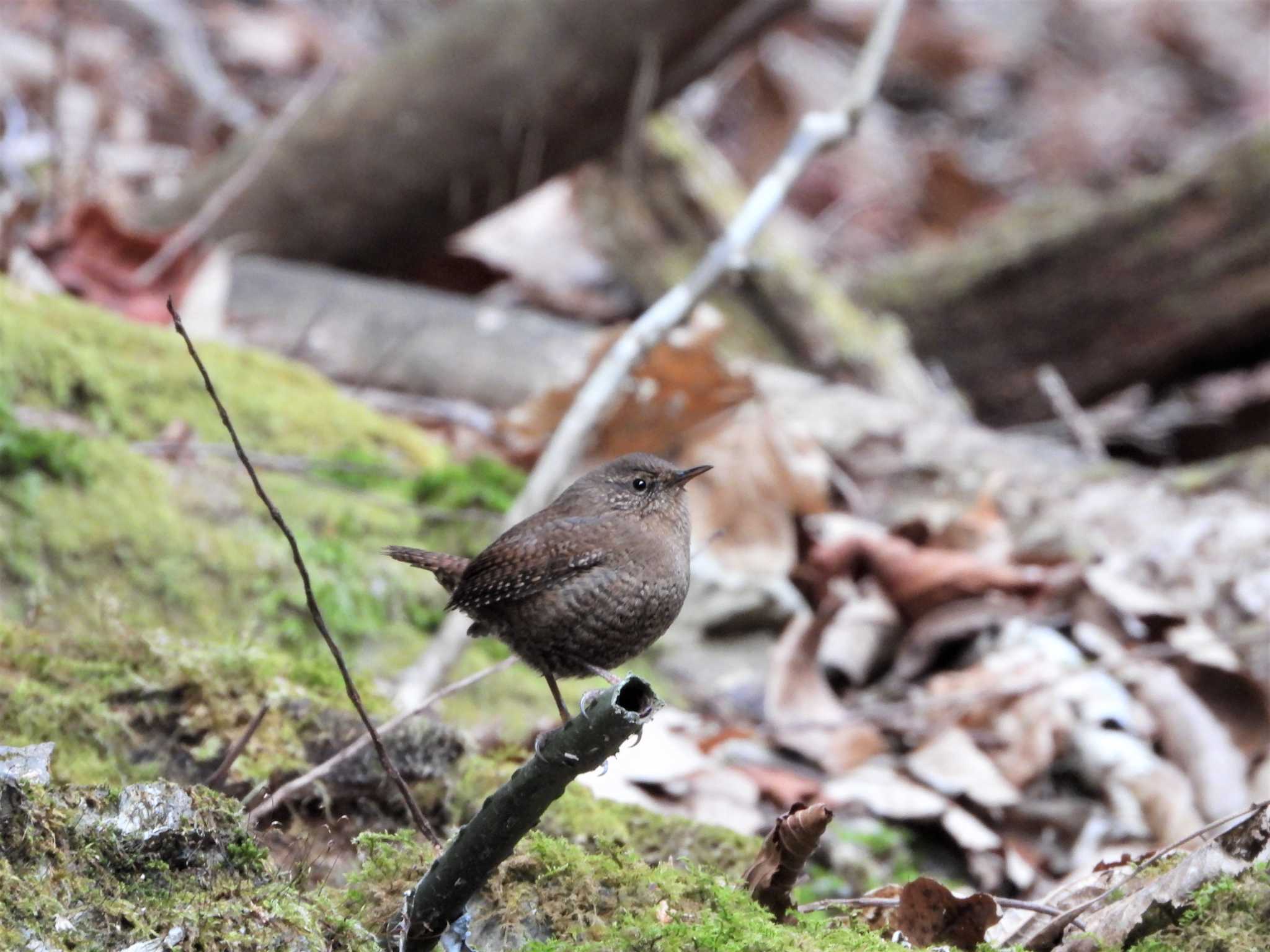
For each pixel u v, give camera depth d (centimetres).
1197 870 577
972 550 1174
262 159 1353
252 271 1398
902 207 2364
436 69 1418
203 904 532
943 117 2691
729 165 2250
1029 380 1712
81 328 1117
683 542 750
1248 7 3219
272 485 1055
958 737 984
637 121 1416
